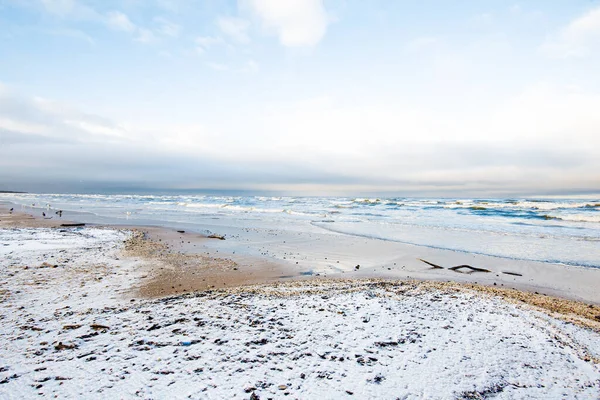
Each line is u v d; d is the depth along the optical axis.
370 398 4.16
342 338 5.83
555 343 5.95
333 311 7.15
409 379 4.62
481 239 20.62
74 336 5.86
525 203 65.06
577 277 11.79
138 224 29.25
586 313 8.16
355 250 17.19
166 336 5.82
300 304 7.67
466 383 4.59
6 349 5.33
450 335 6.05
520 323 6.75
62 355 5.11
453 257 15.40
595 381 4.84
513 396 4.39
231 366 4.80
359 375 4.66
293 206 66.56
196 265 13.40
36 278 10.23
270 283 10.90
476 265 13.81
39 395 4.03
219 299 8.20
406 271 12.89
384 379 4.59
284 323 6.46
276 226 28.58
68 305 7.91
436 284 10.41
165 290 9.80
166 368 4.71
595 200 79.19
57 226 25.22
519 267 13.36
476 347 5.62
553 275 12.10
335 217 38.56
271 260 14.68
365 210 52.91
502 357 5.34
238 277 11.73
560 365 5.21
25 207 50.47
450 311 7.30
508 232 23.61
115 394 4.06
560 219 33.22
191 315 6.91
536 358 5.38
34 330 6.18
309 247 18.08
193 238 21.05
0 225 24.81
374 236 22.31
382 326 6.37
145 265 13.00
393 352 5.37
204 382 4.36
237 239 20.91
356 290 9.18
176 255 15.41
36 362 4.89
